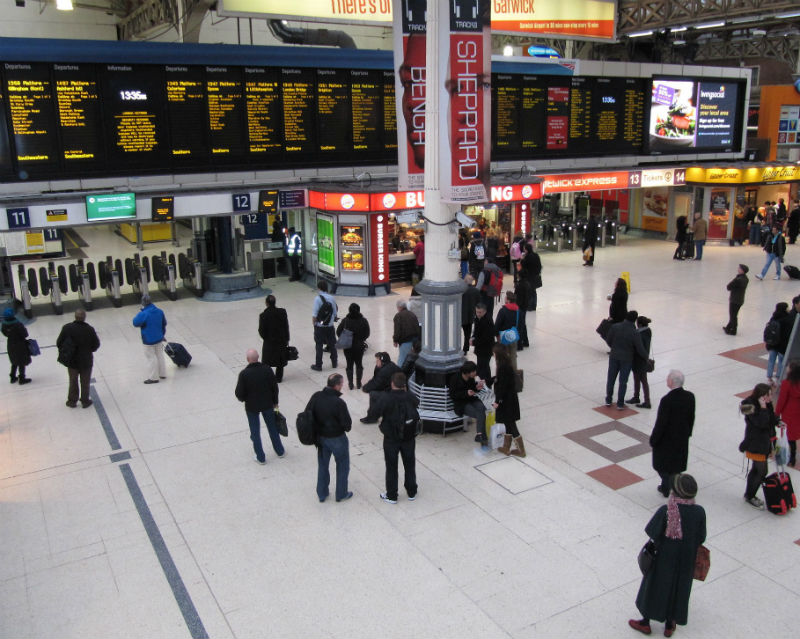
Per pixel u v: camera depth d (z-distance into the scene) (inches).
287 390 437.1
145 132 603.8
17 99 551.2
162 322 452.1
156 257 713.0
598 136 863.7
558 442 364.2
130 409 414.0
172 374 472.4
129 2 863.1
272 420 343.3
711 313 600.4
